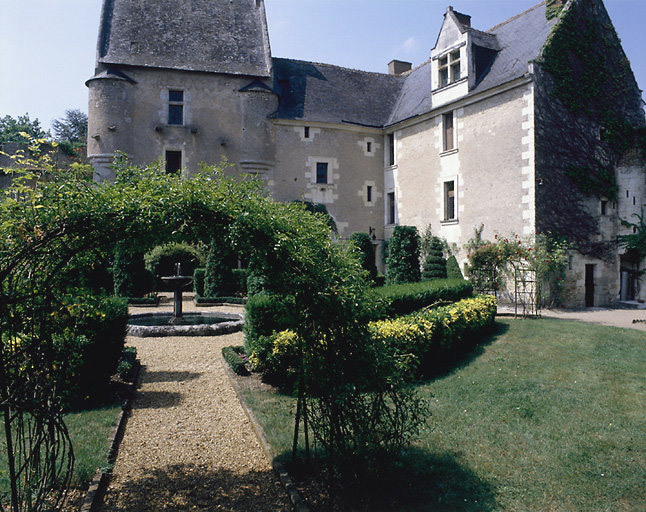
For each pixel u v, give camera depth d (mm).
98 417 5695
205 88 20250
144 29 20453
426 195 19828
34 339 3488
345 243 4426
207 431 5555
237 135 20500
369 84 24250
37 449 3574
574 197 15898
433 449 4816
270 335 7664
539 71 15305
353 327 3955
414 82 23375
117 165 3943
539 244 14648
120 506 3906
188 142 19953
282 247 3730
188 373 7941
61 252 3572
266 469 4594
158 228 3600
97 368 6344
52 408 3613
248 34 22062
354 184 22141
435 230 19297
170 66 19703
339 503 3865
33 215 3301
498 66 17453
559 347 8867
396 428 4203
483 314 9906
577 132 16141
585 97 16406
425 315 7914
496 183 16359
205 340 10508
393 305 8430
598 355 8211
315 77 23297
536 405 5980
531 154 15031
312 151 21422
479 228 17047
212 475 4469
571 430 5234
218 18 22062
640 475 4262
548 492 4020
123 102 19031
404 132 21203
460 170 17969
